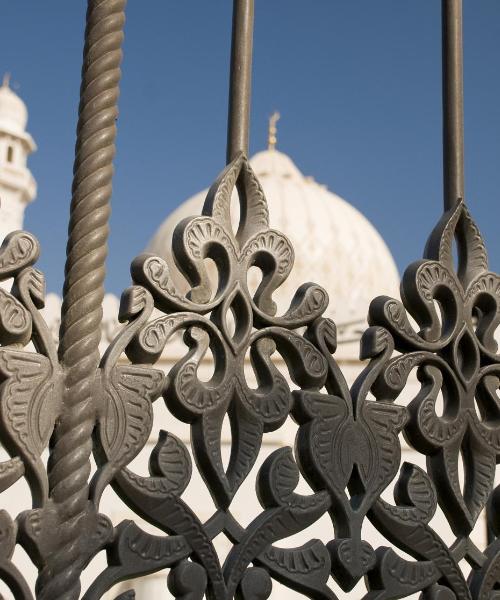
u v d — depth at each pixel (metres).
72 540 1.67
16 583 1.60
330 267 17.53
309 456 1.98
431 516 2.11
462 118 2.44
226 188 2.03
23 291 1.72
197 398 1.87
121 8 2.00
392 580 2.02
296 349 2.02
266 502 1.93
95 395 1.76
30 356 1.70
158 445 1.84
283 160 19.64
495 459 2.27
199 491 6.27
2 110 20.03
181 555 1.79
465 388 2.25
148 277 1.86
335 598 1.94
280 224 17.73
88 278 1.82
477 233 2.39
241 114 2.13
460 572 2.13
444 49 2.48
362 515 2.01
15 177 19.42
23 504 5.80
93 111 1.92
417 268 2.23
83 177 1.88
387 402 2.13
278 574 1.89
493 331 2.35
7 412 1.64
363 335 2.16
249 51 2.17
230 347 1.94
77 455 1.71
